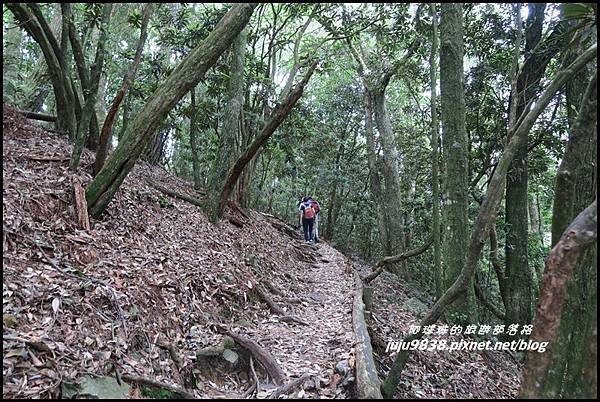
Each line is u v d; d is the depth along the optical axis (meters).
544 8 7.64
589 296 2.36
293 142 11.88
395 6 9.94
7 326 2.99
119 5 10.02
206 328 4.46
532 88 7.70
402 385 4.14
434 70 7.34
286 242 10.31
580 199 3.64
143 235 5.55
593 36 4.72
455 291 3.33
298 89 7.18
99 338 3.33
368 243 17.36
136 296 4.06
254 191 15.14
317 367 3.98
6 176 4.80
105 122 5.72
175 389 3.18
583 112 2.48
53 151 6.02
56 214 4.71
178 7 10.12
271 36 11.52
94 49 9.06
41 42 6.22
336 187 16.20
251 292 5.76
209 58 5.34
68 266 3.98
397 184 12.94
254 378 3.85
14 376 2.67
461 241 6.25
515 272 7.62
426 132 13.11
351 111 16.30
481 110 9.61
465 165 6.41
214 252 6.22
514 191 7.75
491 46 8.95
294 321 5.36
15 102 7.83
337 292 7.11
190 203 7.91
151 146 10.55
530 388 2.12
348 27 10.93
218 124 11.41
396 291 9.33
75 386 2.78
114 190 5.23
